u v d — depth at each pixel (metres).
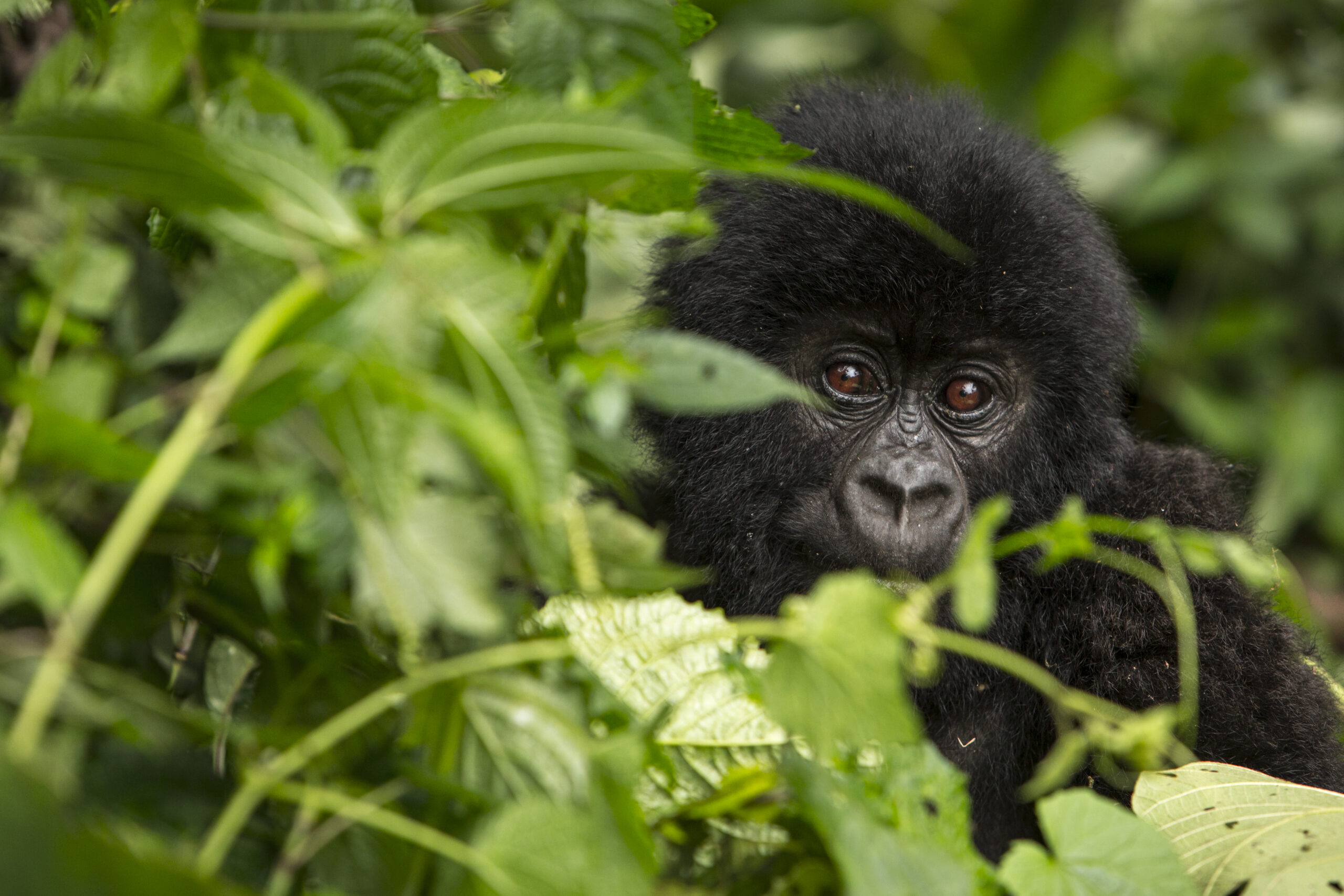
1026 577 7.00
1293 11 15.28
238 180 2.18
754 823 2.88
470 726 2.67
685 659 3.18
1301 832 3.86
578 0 3.10
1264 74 15.11
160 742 2.44
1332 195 14.63
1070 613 6.82
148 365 2.58
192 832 2.48
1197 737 6.14
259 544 2.51
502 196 2.43
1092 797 2.82
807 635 2.53
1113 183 14.63
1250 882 3.76
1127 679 6.40
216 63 3.09
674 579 3.21
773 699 2.52
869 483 6.97
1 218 2.94
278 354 2.19
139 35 2.62
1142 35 15.11
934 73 14.77
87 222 2.88
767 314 7.00
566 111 2.32
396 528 2.40
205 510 2.60
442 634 2.84
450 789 2.53
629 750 2.55
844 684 2.48
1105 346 7.20
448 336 2.34
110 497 2.60
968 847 2.92
